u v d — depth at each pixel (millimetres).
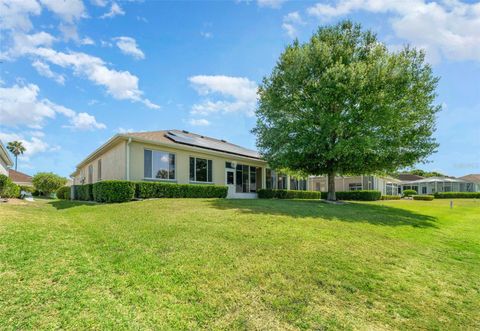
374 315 3525
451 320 3541
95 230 6641
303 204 13219
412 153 14656
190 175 16344
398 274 4895
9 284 3580
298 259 5070
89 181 22312
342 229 7773
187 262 4641
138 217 8172
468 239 8406
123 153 13617
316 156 15211
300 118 15445
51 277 3875
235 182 19766
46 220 7512
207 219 7867
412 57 15078
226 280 4098
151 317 3150
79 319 3000
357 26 15914
